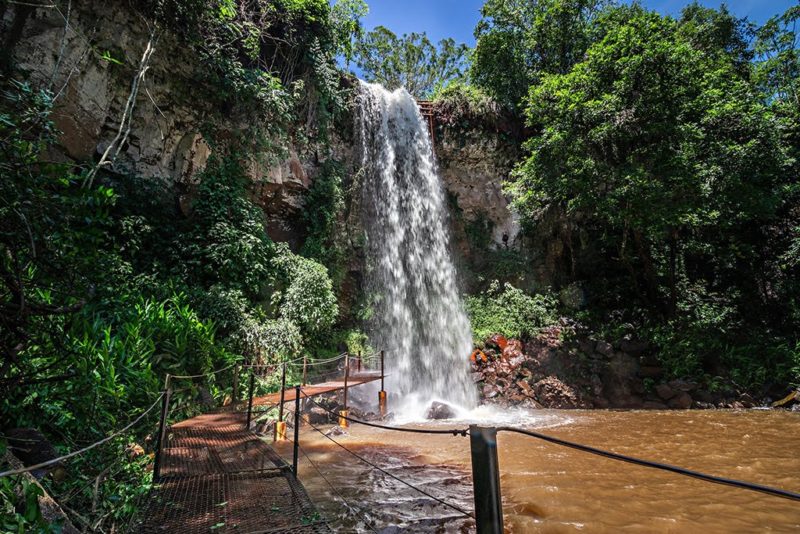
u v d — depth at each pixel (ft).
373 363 43.88
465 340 50.44
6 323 9.52
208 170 37.17
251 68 40.98
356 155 50.29
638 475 18.90
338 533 12.83
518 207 52.19
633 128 40.57
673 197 40.50
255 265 34.63
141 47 32.81
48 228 9.75
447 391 45.55
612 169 41.16
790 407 40.73
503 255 57.47
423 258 53.47
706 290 54.80
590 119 41.50
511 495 16.39
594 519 14.05
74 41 28.55
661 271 53.47
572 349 46.32
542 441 25.82
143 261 31.30
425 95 87.61
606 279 55.06
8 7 25.35
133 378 18.88
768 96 60.49
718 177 43.39
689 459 21.89
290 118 40.93
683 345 45.09
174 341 24.95
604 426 31.27
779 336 49.88
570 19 58.23
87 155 29.99
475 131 59.00
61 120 27.84
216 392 26.58
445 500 15.75
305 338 38.11
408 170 54.65
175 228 34.17
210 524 10.50
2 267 9.25
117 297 21.53
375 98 53.72
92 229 10.29
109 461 13.80
